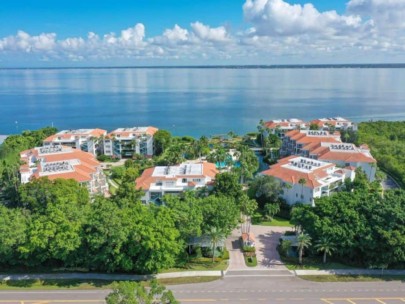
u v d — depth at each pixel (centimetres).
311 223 8056
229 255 8344
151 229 7050
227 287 7062
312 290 6956
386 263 7438
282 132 19600
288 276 7450
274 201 11062
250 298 6706
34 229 7238
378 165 14925
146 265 7062
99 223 7112
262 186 11194
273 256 8300
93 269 7656
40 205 9388
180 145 16975
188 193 9806
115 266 7338
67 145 17012
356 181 11531
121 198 9681
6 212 7756
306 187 10806
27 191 9512
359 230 7588
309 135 16538
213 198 8612
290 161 12775
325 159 13625
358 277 7388
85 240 7300
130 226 7219
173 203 8244
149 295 5141
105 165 16275
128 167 14450
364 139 17550
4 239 7038
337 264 7894
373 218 7681
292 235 9206
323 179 11344
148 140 17625
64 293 6862
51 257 7569
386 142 16875
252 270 7688
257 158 16600
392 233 7244
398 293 6856
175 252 7244
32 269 7675
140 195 10256
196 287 7062
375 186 11750
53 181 10238
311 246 8031
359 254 7844
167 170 11956
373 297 6731
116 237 7044
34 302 6588
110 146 17550
